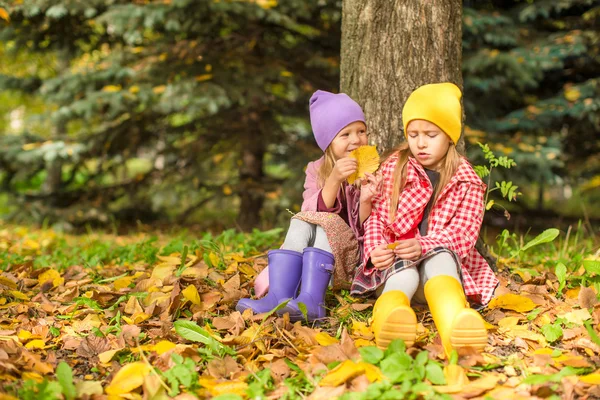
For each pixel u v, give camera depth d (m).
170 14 7.16
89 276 3.63
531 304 2.65
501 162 3.19
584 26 9.08
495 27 8.15
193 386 2.02
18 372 2.07
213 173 9.26
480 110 8.62
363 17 3.35
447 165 2.67
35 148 8.37
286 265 2.69
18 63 11.45
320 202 2.81
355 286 2.67
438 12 3.29
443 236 2.53
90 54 8.66
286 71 7.86
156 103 7.87
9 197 9.12
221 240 4.37
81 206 8.98
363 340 2.40
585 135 9.26
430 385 1.95
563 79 9.59
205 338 2.33
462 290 2.33
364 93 3.37
